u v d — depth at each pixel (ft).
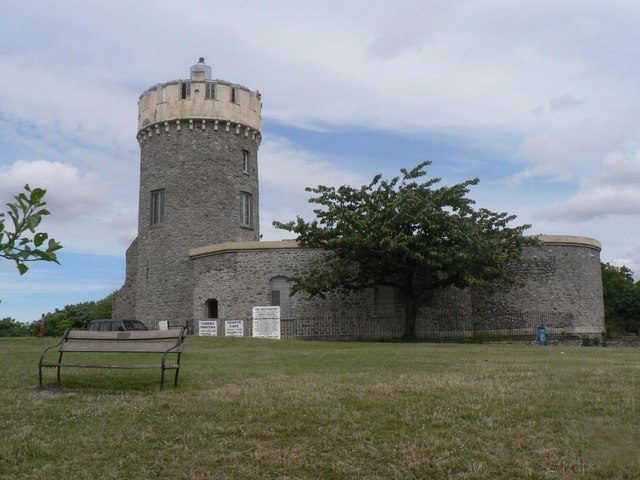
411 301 98.37
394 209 91.91
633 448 21.49
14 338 76.69
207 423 24.68
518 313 106.63
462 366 41.01
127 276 140.56
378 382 32.96
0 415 26.09
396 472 20.16
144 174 128.98
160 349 31.78
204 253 110.93
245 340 77.87
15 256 14.42
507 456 21.07
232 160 126.82
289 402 27.76
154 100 127.34
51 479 19.52
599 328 112.78
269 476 19.99
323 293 103.40
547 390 30.32
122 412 26.37
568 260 109.50
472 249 88.89
